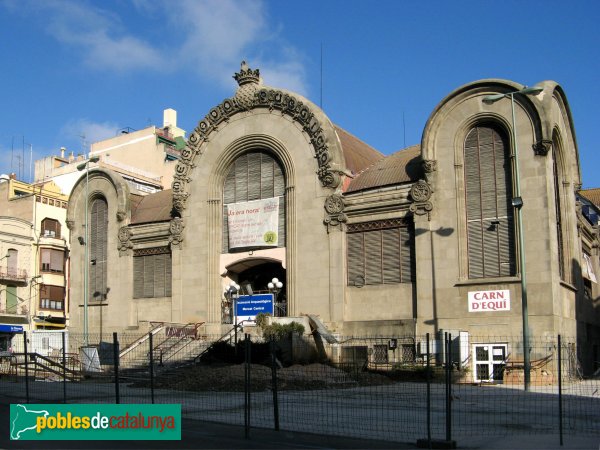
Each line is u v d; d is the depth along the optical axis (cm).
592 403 2583
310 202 4688
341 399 2659
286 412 2266
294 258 4688
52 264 7406
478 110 4191
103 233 5822
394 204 4394
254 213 4953
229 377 3161
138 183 8519
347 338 4400
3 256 6938
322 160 4644
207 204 5134
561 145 4541
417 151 4794
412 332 4209
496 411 2319
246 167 5081
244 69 5097
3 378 4000
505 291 3966
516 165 3597
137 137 9488
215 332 4894
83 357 4069
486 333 3972
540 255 3912
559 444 1625
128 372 3975
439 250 4194
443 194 4241
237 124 5084
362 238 4531
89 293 5806
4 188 7706
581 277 4831
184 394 2861
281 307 4806
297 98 4819
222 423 1992
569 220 4584
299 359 4072
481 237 4131
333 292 4516
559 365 1620
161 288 5378
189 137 5262
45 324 7212
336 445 1636
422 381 3700
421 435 1775
